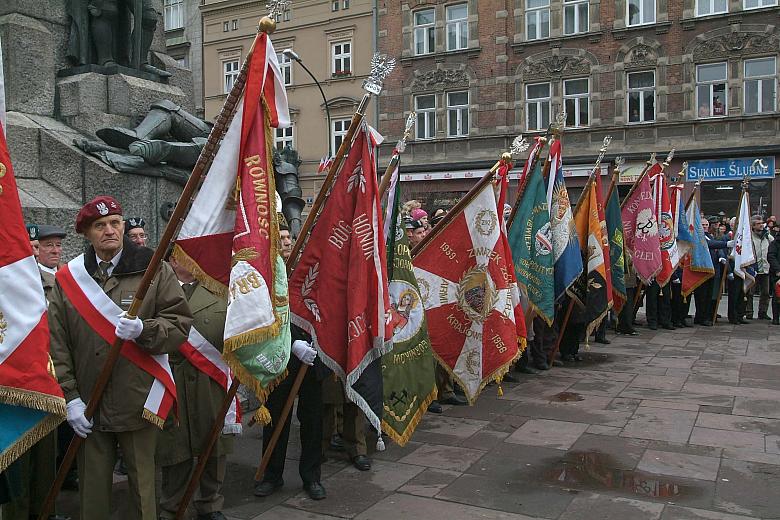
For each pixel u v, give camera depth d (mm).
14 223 2982
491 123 27375
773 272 13469
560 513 4234
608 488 4637
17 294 2949
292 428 6258
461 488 4668
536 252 7934
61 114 7562
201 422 4000
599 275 9031
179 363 3994
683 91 24609
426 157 28578
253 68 3617
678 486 4668
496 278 6477
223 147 3625
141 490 3414
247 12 32469
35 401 2922
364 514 4250
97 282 3447
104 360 3348
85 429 3285
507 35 26984
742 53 23750
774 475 4871
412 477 4902
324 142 31031
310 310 4656
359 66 30031
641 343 10867
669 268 11383
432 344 6469
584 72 25953
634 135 25328
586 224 9102
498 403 7031
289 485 4770
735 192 24109
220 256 3635
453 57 27906
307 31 31188
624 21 25250
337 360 4605
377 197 4742
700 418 6355
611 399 7137
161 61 8836
